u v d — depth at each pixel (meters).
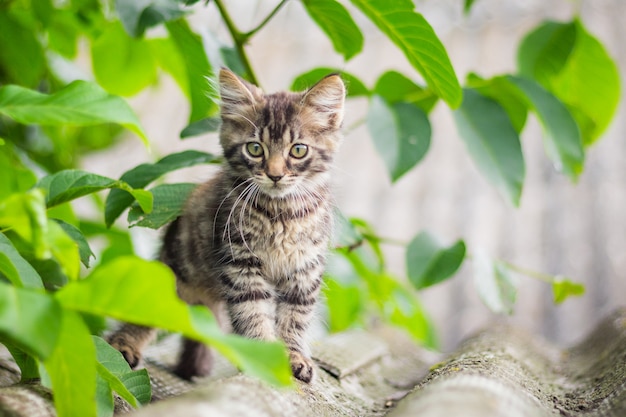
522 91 3.78
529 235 7.25
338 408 2.75
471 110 3.81
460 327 6.58
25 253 3.09
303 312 3.60
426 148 3.64
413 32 3.21
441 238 4.16
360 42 3.87
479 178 8.09
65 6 4.80
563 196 7.61
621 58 8.55
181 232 3.75
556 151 3.83
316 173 3.73
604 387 2.78
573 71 4.62
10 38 4.45
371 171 8.33
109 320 3.83
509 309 3.96
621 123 8.31
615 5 9.62
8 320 1.79
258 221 3.53
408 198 7.91
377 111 3.67
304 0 3.66
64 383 2.06
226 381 2.27
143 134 2.78
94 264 4.57
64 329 1.96
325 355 3.48
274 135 3.62
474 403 1.95
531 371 3.16
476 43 9.37
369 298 5.58
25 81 4.60
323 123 3.76
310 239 3.60
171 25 3.80
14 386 2.41
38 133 4.92
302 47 9.88
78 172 2.95
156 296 1.83
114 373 2.58
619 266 6.79
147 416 1.83
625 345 3.09
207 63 3.93
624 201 7.43
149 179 3.46
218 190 3.67
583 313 6.46
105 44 4.50
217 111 4.06
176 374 3.63
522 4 9.84
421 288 3.96
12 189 4.00
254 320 3.50
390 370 3.77
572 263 6.87
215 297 3.83
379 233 7.37
